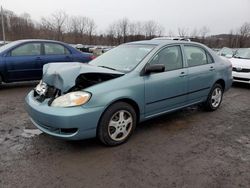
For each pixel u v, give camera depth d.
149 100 3.83
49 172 2.84
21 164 2.99
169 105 4.21
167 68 4.14
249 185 2.70
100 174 2.83
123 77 3.54
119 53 4.38
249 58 9.33
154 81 3.84
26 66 7.04
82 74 3.40
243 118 4.95
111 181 2.71
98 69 3.50
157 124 4.46
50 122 3.13
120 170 2.92
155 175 2.84
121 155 3.27
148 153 3.35
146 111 3.85
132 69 3.74
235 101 6.38
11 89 7.09
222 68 5.27
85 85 3.43
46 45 7.45
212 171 2.95
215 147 3.59
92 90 3.20
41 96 3.54
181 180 2.76
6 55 6.81
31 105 3.44
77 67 3.40
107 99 3.27
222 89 5.50
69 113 3.04
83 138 3.21
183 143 3.69
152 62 3.92
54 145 3.51
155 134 3.99
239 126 4.48
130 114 3.62
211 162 3.15
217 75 5.13
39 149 3.38
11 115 4.74
